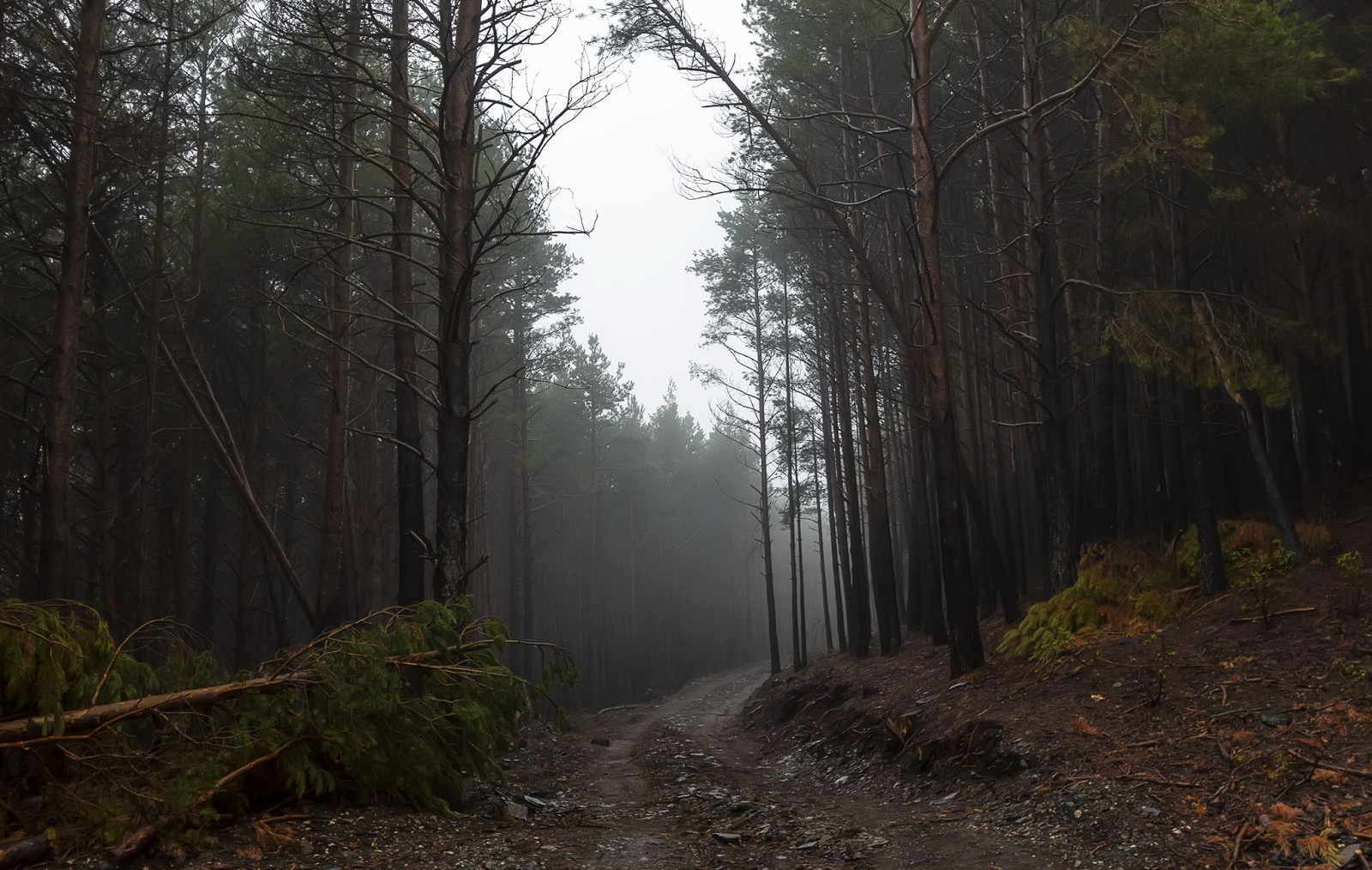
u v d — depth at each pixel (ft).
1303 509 47.44
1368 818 19.03
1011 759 29.91
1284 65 38.83
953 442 44.42
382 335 74.69
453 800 30.86
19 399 63.82
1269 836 19.34
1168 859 19.76
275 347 74.08
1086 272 51.80
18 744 21.54
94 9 40.68
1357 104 48.39
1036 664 39.27
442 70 38.93
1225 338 39.37
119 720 23.75
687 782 41.39
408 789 28.43
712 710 100.78
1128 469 48.06
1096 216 51.01
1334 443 45.91
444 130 38.93
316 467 92.79
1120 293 42.14
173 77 60.59
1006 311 59.31
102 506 57.52
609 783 42.68
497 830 27.40
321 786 25.59
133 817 21.67
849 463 85.05
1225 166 47.47
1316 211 46.34
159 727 24.67
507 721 33.42
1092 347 47.47
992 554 54.54
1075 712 31.42
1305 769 22.07
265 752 25.11
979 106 58.65
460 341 37.42
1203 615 37.45
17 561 60.64
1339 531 42.01
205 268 68.69
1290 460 46.98
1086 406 55.36
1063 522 46.91
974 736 33.35
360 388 84.48
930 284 44.70
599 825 29.89
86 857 20.29
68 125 41.24
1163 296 41.37
